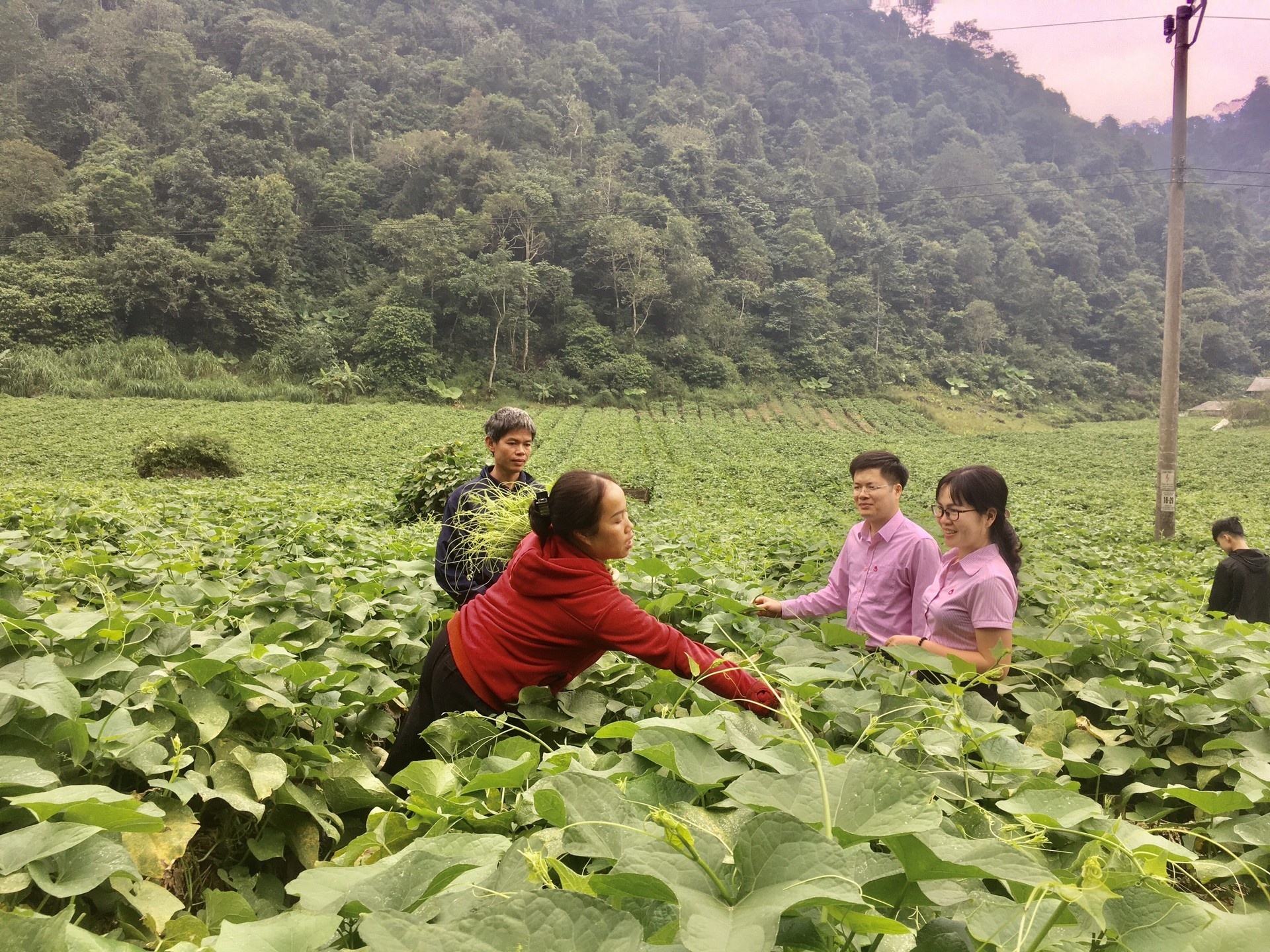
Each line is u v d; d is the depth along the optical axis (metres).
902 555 3.83
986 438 64.56
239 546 6.88
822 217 109.50
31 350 55.44
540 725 2.53
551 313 79.31
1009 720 3.00
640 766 1.75
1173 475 16.31
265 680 2.45
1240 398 87.56
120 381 54.34
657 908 1.10
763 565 6.68
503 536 3.40
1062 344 103.12
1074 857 1.54
